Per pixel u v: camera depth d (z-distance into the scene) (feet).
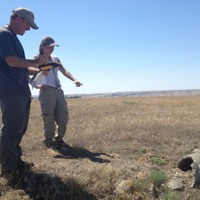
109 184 8.27
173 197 8.14
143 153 12.01
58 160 10.55
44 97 11.44
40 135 15.72
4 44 7.66
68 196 7.87
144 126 16.93
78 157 11.03
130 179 8.63
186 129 15.83
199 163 8.95
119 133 15.20
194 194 8.38
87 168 9.13
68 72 11.78
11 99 7.84
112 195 8.00
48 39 10.68
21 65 7.70
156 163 10.76
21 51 8.20
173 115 22.91
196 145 12.98
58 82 11.57
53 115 11.62
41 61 7.82
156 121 18.89
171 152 12.04
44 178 8.37
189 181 8.99
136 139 13.93
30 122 21.21
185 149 12.21
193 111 26.37
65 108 11.70
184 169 9.75
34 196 7.77
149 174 9.07
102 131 15.76
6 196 7.59
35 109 36.52
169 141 13.55
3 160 8.13
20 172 8.47
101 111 28.99
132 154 11.89
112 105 40.06
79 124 19.51
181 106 35.01
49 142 11.85
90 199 7.84
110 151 12.15
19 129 8.00
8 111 7.84
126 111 28.30
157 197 8.21
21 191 7.84
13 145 8.03
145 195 8.14
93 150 12.26
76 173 8.94
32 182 8.25
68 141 13.30
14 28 8.16
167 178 9.11
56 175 8.61
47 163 10.02
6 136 7.90
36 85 11.41
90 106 38.65
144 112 26.25
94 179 8.54
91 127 17.53
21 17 8.12
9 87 7.82
